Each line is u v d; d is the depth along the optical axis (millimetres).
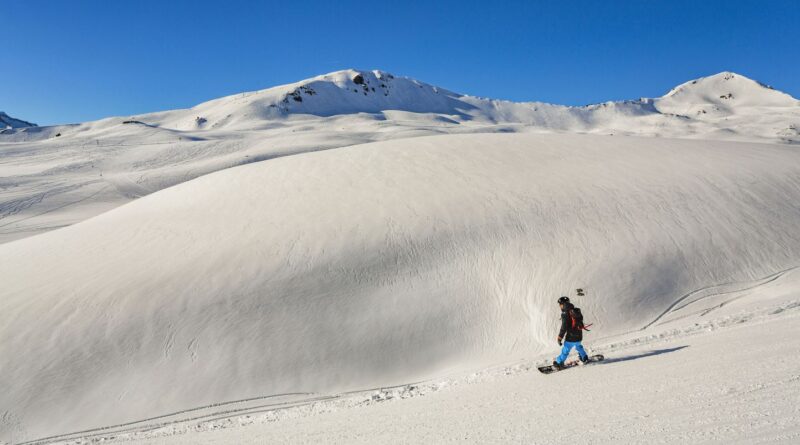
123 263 21891
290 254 20984
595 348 13102
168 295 19344
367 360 17203
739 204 21766
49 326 18469
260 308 18719
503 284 19047
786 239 19625
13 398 16203
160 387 16391
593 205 22172
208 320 18344
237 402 15836
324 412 12672
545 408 7203
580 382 8578
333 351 17438
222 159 94938
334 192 25750
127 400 16078
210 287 19594
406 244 21094
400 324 18188
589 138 32812
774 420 4480
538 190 23828
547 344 16281
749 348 8039
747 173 24516
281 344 17609
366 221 22625
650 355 9727
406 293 19219
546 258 19578
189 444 10828
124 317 18562
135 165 97188
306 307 18781
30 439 15148
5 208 62469
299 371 16859
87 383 16594
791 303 12359
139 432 14742
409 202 23844
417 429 7605
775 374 6055
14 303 19891
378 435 7754
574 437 5480
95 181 78625
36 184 76312
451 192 24422
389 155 30141
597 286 17906
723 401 5492
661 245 19375
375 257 20578
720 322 12281
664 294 17391
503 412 7551
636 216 21203
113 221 27484
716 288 17453
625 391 7098
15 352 17562
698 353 8664
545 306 17719
